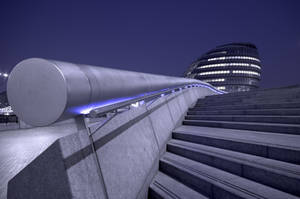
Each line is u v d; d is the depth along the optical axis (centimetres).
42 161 113
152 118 311
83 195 111
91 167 129
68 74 93
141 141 240
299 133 318
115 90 141
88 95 108
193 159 292
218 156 252
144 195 218
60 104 88
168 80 340
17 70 92
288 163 218
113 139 175
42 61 90
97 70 126
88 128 140
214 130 406
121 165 175
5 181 335
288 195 172
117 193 153
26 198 122
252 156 252
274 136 313
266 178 195
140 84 196
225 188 187
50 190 109
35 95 90
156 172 276
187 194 210
